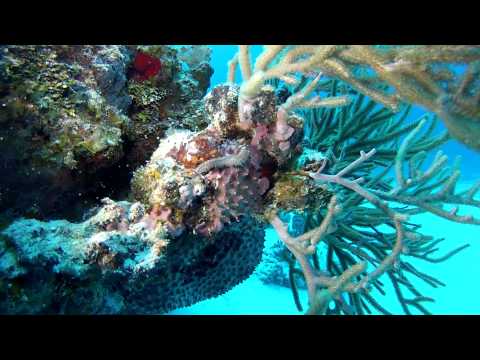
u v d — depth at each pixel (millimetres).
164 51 3490
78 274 1967
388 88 3271
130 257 2096
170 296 2730
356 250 3855
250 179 2463
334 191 2791
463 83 1821
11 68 2293
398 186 3193
